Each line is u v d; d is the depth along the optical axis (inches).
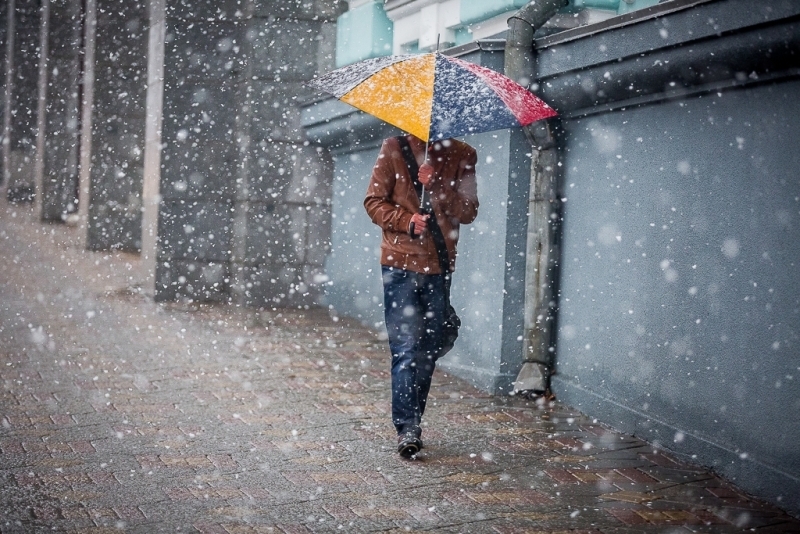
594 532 181.8
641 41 231.8
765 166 206.1
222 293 495.8
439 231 229.9
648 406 247.8
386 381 311.7
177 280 491.5
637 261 253.0
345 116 421.1
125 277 579.2
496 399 291.7
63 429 240.8
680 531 183.6
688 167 232.4
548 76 276.4
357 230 447.2
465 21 370.9
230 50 485.1
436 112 208.5
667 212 240.5
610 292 265.7
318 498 195.5
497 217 301.6
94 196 708.7
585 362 278.4
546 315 292.8
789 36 187.5
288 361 340.2
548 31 310.8
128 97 692.7
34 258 658.2
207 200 491.2
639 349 251.9
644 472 221.5
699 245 228.1
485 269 309.1
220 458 220.8
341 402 280.4
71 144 935.7
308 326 423.8
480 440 245.1
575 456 233.0
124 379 301.0
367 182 433.7
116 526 175.2
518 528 182.2
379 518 184.9
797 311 196.2
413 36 417.7
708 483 214.5
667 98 238.7
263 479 206.7
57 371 308.5
